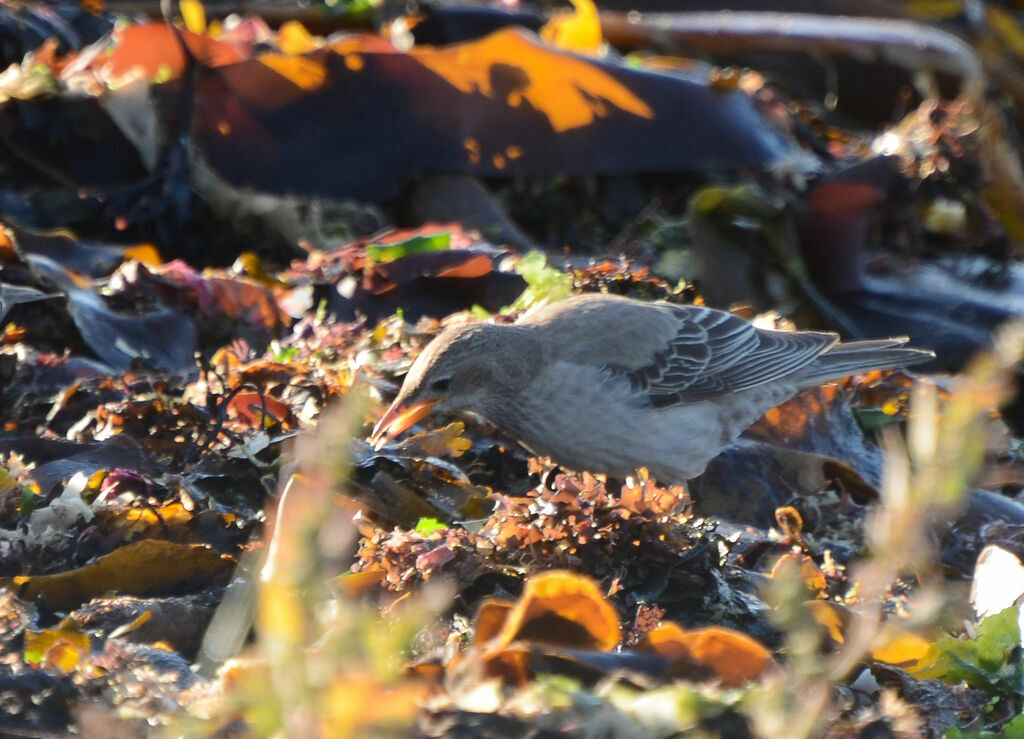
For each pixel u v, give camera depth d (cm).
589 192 1577
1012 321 1505
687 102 1602
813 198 1559
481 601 745
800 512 990
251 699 446
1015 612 726
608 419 995
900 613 781
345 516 792
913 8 2222
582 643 618
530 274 1191
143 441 898
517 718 539
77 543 775
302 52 1495
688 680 607
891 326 1526
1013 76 2128
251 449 884
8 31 1656
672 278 1478
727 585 790
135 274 1185
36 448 890
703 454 1041
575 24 1794
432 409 937
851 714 657
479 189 1502
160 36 1485
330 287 1254
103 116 1440
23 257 1178
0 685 589
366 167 1487
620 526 773
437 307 1239
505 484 989
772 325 1211
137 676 610
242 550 791
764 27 2047
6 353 1051
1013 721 648
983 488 1091
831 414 1101
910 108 2050
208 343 1184
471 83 1532
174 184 1428
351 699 431
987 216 1714
